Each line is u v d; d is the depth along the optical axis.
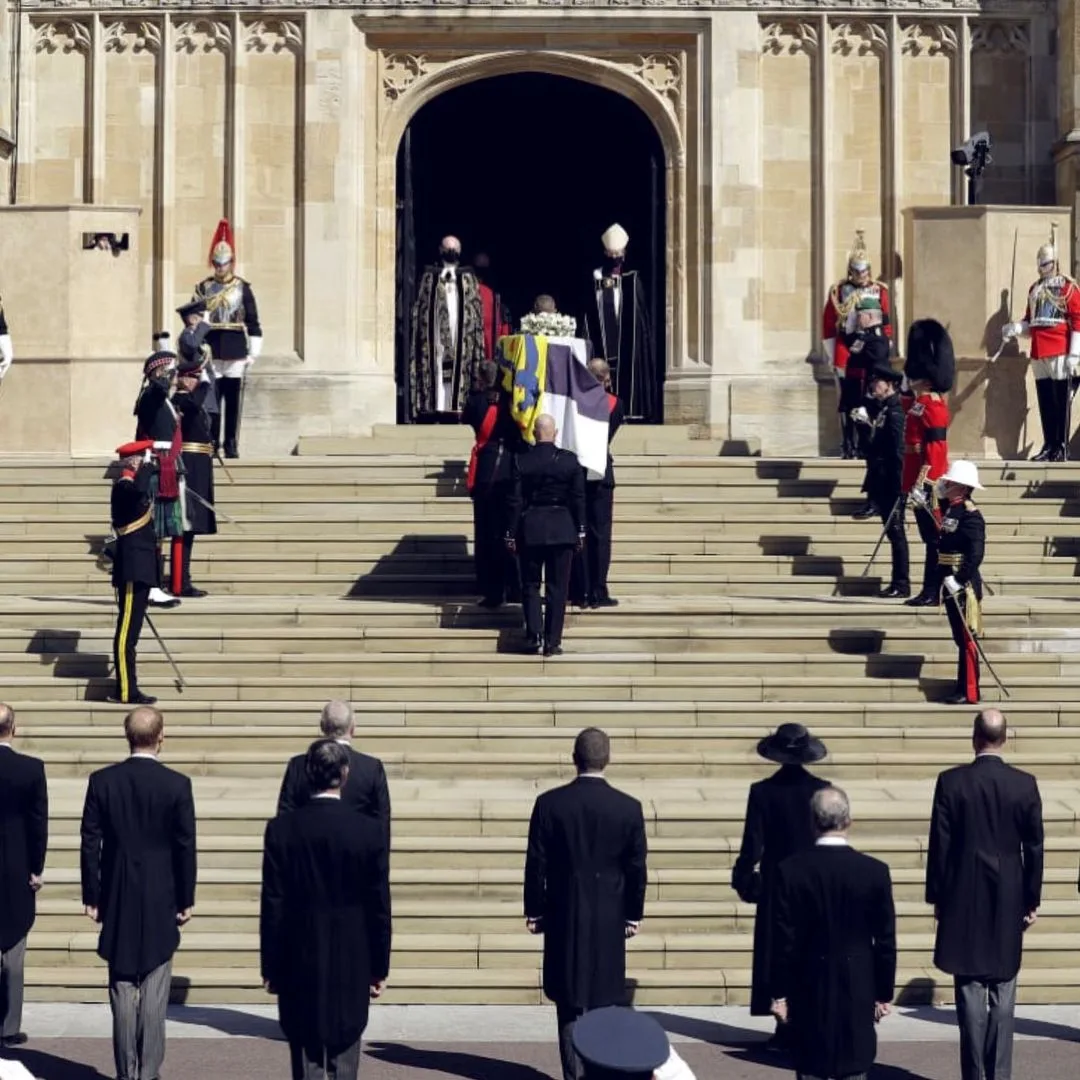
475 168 32.19
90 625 18.56
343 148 26.41
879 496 19.98
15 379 24.00
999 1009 11.52
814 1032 10.10
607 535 18.52
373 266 26.84
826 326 24.20
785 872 10.19
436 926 13.88
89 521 20.61
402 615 18.45
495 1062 11.94
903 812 14.82
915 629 18.19
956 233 24.19
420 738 16.55
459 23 26.47
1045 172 26.78
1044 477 22.02
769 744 12.01
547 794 11.34
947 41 26.70
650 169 27.52
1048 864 14.45
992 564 20.33
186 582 19.28
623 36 26.67
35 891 12.30
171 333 26.53
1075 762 16.27
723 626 18.30
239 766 16.27
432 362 26.67
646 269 31.41
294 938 10.37
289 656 17.55
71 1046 12.29
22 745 16.42
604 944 11.13
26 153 26.53
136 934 11.34
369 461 22.05
